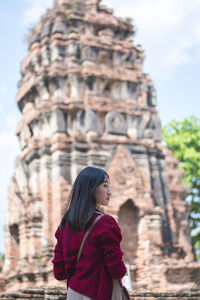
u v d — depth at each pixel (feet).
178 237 82.79
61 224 12.19
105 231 11.03
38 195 74.69
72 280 11.27
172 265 73.00
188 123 119.65
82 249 11.21
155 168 80.89
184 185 88.79
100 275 11.07
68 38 81.97
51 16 83.71
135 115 81.51
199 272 74.90
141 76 85.35
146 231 73.82
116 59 83.71
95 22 84.33
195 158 111.86
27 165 79.46
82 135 75.82
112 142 77.00
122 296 11.40
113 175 74.95
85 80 78.95
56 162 73.61
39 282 68.44
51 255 69.51
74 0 84.53
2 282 73.72
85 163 74.49
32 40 85.66
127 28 88.02
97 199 11.84
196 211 114.01
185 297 34.40
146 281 71.46
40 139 77.92
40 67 83.15
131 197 74.64
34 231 72.54
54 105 76.59
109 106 79.30
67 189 72.23
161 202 79.20
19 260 74.59
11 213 80.84
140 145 79.77
